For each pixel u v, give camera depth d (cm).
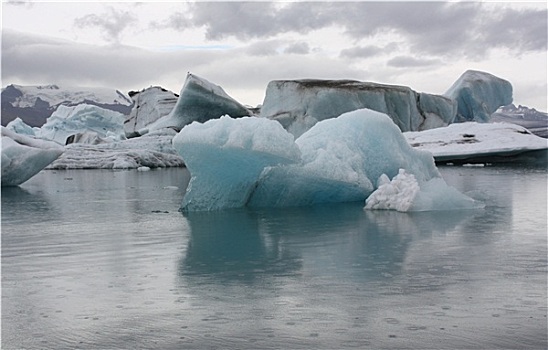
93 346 377
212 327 407
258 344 373
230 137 1019
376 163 1234
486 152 2683
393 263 613
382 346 366
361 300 468
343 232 837
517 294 479
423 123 3794
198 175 1122
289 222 948
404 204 1059
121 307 462
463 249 685
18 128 5150
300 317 426
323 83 3578
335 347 365
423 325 402
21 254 712
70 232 898
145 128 4091
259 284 530
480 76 4503
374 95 3469
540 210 1055
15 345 381
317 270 586
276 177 1127
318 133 1240
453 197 1100
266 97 3653
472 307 443
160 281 551
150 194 1581
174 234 852
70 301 483
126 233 872
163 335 394
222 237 816
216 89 3616
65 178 2308
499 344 365
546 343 366
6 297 497
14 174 1855
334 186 1173
